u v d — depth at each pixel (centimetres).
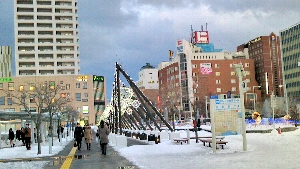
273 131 3338
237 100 1864
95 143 3117
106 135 1992
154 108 3234
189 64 12569
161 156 1720
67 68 12656
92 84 12588
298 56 12169
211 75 12619
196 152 1867
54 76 12075
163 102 10019
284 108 8375
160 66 15712
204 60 12725
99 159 1739
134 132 4119
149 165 1380
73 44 12738
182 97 10625
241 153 1677
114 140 2906
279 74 13825
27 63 12419
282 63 13062
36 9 12519
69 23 12794
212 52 14000
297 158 1334
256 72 14225
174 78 13050
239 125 1853
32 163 1694
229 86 12675
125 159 1672
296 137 2570
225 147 2056
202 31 15900
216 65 12738
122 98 3869
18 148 2841
